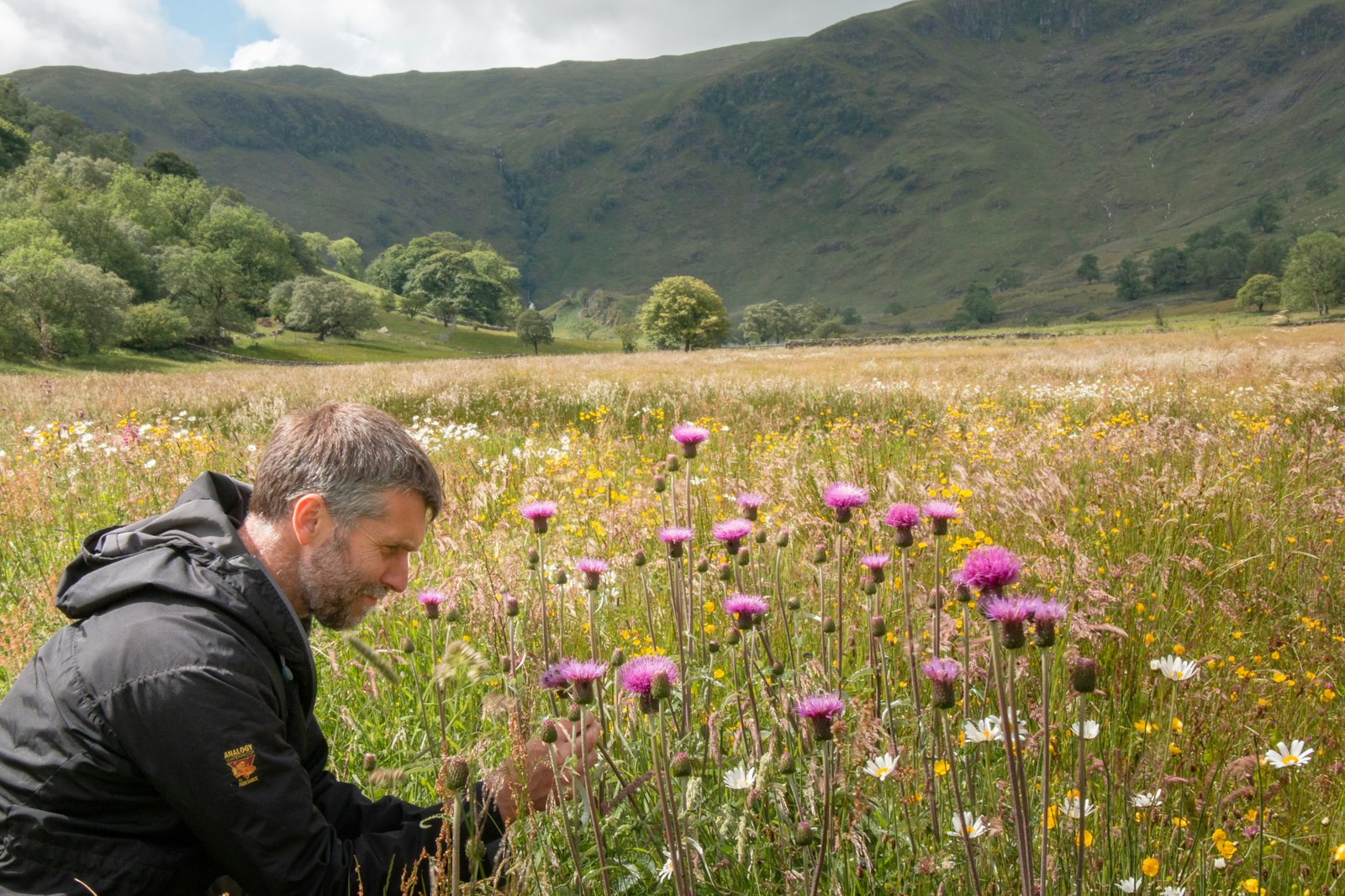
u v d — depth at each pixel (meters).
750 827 2.01
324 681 3.22
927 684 2.63
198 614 1.72
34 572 4.34
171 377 20.62
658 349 128.00
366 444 1.83
